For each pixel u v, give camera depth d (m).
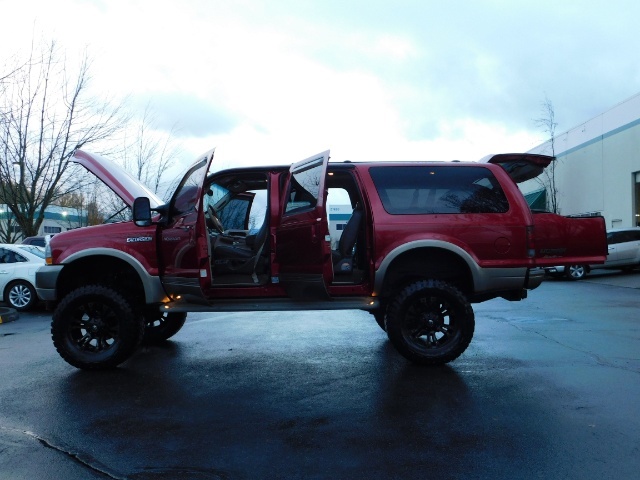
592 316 8.65
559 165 24.38
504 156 5.82
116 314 5.39
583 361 5.51
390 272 5.50
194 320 8.75
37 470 3.16
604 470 3.07
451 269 5.55
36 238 17.78
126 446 3.50
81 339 5.54
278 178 5.70
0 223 23.55
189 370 5.45
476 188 5.53
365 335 7.24
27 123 17.53
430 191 5.49
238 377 5.16
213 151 5.02
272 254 5.39
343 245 5.70
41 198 19.64
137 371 5.42
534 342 6.50
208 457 3.32
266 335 7.33
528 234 5.34
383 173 5.51
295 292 5.29
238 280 5.64
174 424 3.90
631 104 18.91
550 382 4.75
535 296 11.84
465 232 5.30
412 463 3.20
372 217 5.30
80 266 5.73
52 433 3.74
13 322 9.66
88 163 6.09
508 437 3.56
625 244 16.86
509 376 4.98
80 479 3.04
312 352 6.22
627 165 19.20
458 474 3.05
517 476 3.01
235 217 7.28
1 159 17.70
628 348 6.12
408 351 5.27
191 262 5.12
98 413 4.16
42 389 4.82
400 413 4.05
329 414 4.07
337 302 5.37
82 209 31.80
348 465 3.19
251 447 3.47
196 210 5.09
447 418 3.93
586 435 3.56
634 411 3.99
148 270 5.39
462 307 5.24
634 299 11.15
